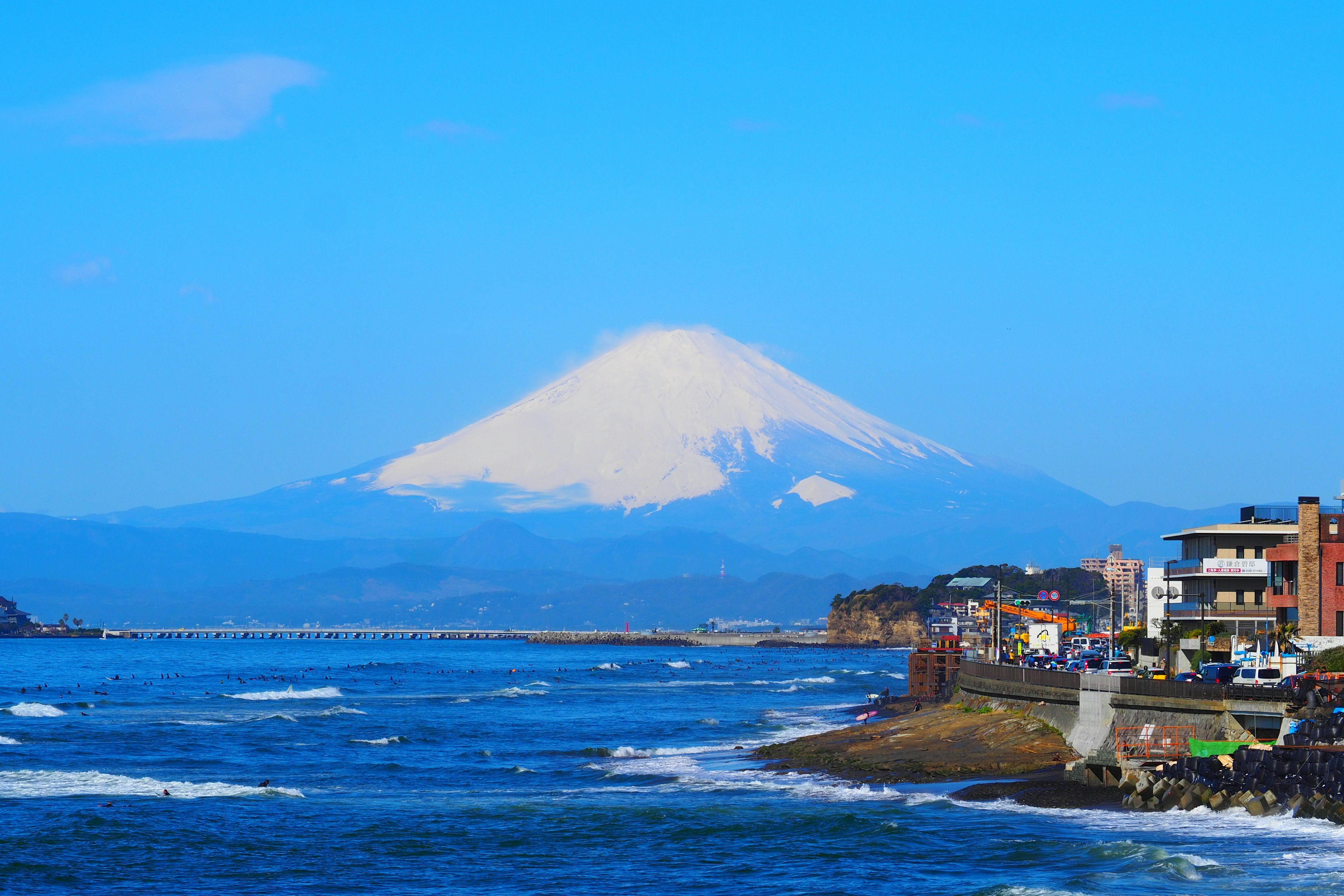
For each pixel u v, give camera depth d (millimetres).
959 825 131250
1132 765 143625
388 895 111125
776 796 154125
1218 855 112562
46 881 116188
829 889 108875
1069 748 160750
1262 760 131625
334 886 114375
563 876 116750
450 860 123375
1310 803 125375
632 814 143125
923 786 154750
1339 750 127812
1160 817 131125
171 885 114938
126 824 139000
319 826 139125
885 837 126938
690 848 126062
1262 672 165000
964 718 190750
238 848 128625
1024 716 178375
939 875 111625
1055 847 118875
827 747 192750
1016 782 149875
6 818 142250
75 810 147000
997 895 102812
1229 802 130875
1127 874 107250
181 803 153750
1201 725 142875
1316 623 189125
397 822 140625
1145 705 147250
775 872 115625
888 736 192750
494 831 135625
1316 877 104188
